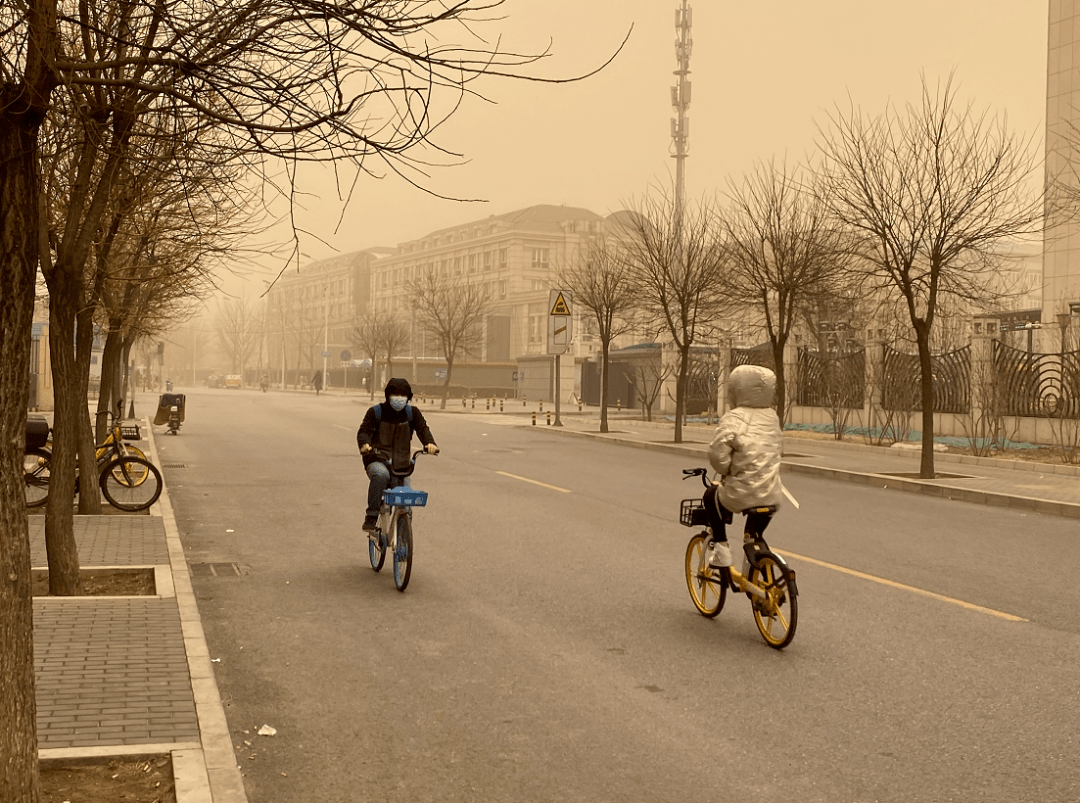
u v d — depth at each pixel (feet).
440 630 23.75
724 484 23.21
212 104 14.32
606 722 17.33
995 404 76.43
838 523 42.32
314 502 47.06
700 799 14.11
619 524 40.88
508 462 69.15
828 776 14.93
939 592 28.25
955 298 123.03
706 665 20.85
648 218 99.60
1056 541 38.14
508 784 14.65
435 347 300.40
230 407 163.12
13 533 11.82
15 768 11.62
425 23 12.46
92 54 19.16
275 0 12.76
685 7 131.34
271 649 22.03
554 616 25.20
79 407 39.52
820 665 20.86
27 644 11.91
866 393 92.94
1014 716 17.63
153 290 49.93
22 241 11.92
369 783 14.69
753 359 111.86
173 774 13.92
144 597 24.95
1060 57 111.55
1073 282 109.60
